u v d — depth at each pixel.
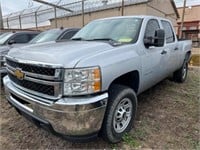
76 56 2.31
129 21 3.69
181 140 2.88
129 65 2.80
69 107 2.14
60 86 2.18
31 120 2.57
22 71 2.50
